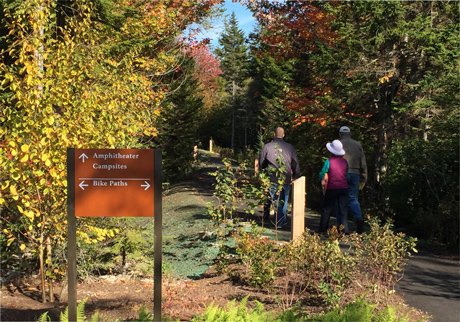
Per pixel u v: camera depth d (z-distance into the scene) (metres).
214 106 63.59
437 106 13.33
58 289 7.23
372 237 5.98
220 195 8.24
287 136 21.19
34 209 6.14
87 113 6.48
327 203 9.43
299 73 17.52
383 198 15.39
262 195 8.10
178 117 22.08
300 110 16.25
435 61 12.91
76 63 6.61
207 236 9.91
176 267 8.49
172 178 24.12
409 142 12.48
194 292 6.36
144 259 8.46
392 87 15.39
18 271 7.68
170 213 14.57
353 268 6.02
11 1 9.58
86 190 4.20
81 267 7.74
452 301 6.05
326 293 5.68
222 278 7.14
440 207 10.27
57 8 9.95
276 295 5.87
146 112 9.80
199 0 14.62
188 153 23.86
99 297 6.52
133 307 5.74
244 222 9.98
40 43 6.43
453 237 9.98
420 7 14.37
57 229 6.30
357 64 14.00
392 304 5.65
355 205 9.66
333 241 5.88
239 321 3.78
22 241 7.36
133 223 8.73
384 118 15.63
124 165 4.20
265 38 17.84
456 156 11.30
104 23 11.47
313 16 15.89
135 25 12.16
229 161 8.31
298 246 5.96
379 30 13.38
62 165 6.13
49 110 6.07
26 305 6.08
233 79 64.62
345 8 14.21
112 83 7.63
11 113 6.11
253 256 6.35
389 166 13.86
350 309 3.90
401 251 6.00
